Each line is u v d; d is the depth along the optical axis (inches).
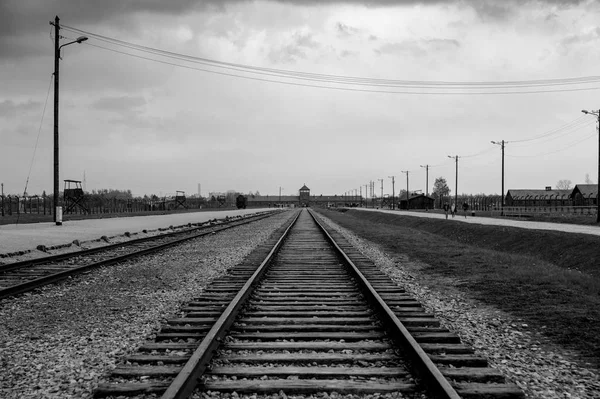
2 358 231.3
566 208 3356.3
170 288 422.0
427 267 585.6
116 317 314.5
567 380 205.6
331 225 1647.4
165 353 230.4
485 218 2032.5
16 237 832.9
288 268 536.1
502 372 211.6
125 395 181.9
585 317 309.6
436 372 179.0
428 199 4724.4
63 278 452.1
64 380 200.8
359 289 403.2
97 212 2384.4
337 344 237.5
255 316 303.7
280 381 189.6
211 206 4992.6
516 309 344.2
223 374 198.5
